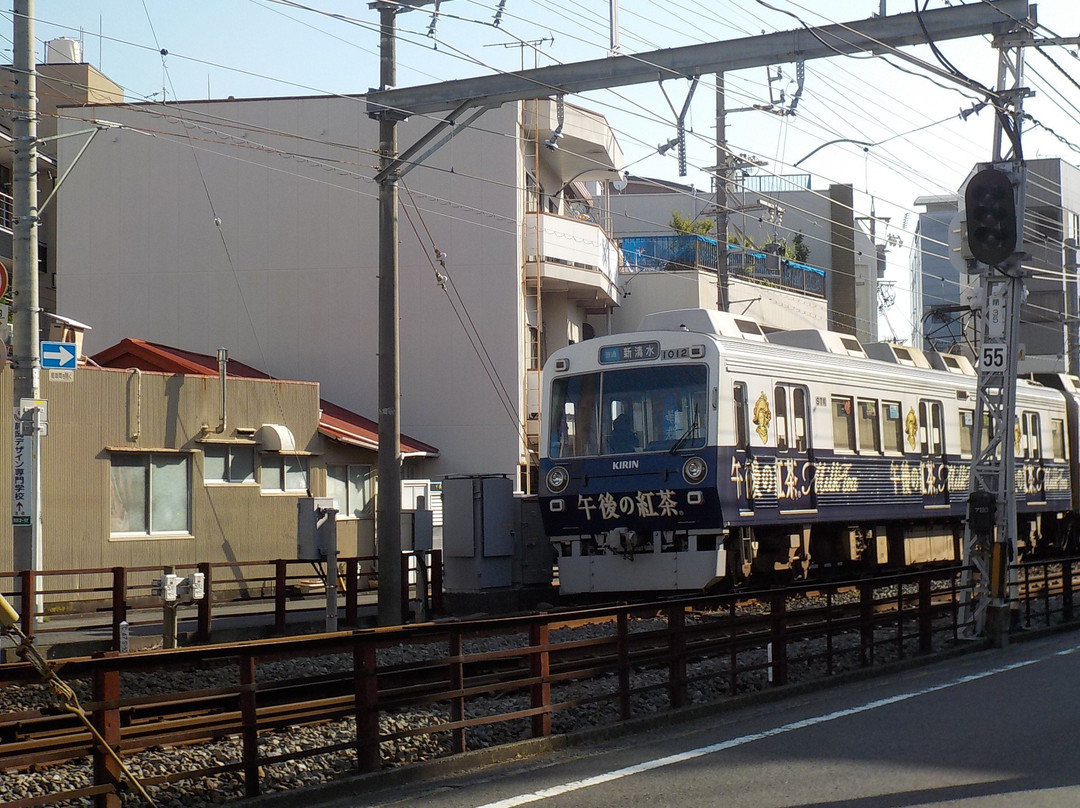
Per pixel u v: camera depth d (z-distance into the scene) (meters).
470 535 20.45
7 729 9.91
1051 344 50.44
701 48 16.14
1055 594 19.55
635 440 18.89
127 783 7.36
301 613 19.98
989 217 15.84
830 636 13.55
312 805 8.16
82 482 20.94
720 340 18.77
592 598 20.70
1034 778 8.22
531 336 34.22
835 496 20.78
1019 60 16.33
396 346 18.50
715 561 18.27
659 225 52.34
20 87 16.86
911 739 9.80
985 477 17.30
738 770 8.78
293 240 33.50
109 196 33.97
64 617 19.70
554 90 17.09
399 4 18.09
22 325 16.75
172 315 33.75
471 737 10.66
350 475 26.70
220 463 23.31
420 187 33.06
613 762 9.30
